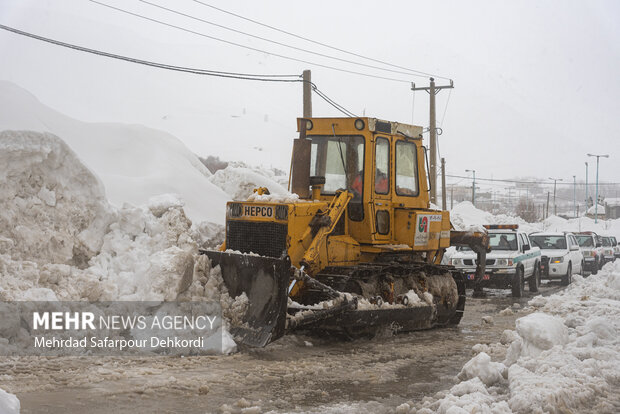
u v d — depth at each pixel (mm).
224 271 9875
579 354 7734
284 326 8953
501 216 50125
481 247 15266
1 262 9008
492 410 5895
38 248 10125
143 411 6203
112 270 10703
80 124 18750
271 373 8016
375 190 11453
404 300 11289
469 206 47781
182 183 17734
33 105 17766
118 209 11578
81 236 10852
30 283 9062
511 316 14688
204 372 7832
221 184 20250
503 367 7504
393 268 11398
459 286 13297
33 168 10375
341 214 11062
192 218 16266
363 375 8133
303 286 10008
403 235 11898
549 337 7816
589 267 30562
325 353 9531
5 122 13125
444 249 13328
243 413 6246
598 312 11812
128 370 7711
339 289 10117
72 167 10945
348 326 10289
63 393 6660
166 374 7637
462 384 6816
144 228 11477
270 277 9141
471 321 13906
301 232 10180
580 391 6449
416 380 7961
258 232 10320
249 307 9344
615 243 38625
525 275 19844
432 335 11750
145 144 19094
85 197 11047
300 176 11172
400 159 12234
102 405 6320
